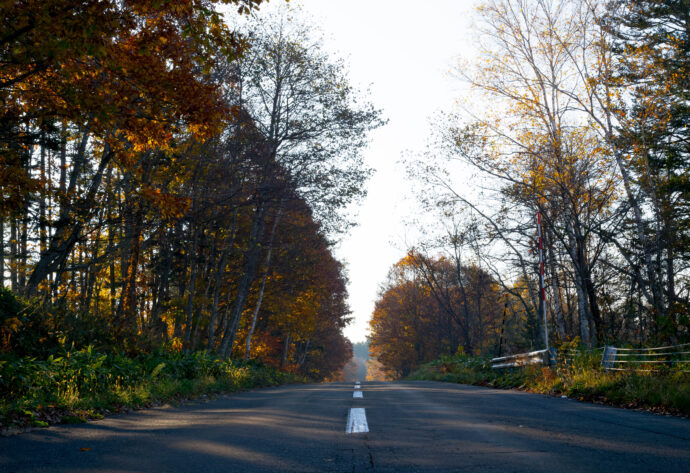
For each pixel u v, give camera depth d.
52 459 4.53
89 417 7.61
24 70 10.88
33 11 8.40
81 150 19.33
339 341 71.50
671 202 23.78
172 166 23.61
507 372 19.59
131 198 19.20
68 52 9.41
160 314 27.25
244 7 10.03
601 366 12.60
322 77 25.33
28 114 12.21
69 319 14.17
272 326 40.97
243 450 4.94
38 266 18.06
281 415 8.09
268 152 24.55
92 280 26.41
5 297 12.25
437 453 4.68
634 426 6.38
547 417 7.43
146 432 6.19
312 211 26.94
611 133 21.06
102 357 10.57
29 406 7.14
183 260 28.77
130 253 24.73
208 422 7.20
